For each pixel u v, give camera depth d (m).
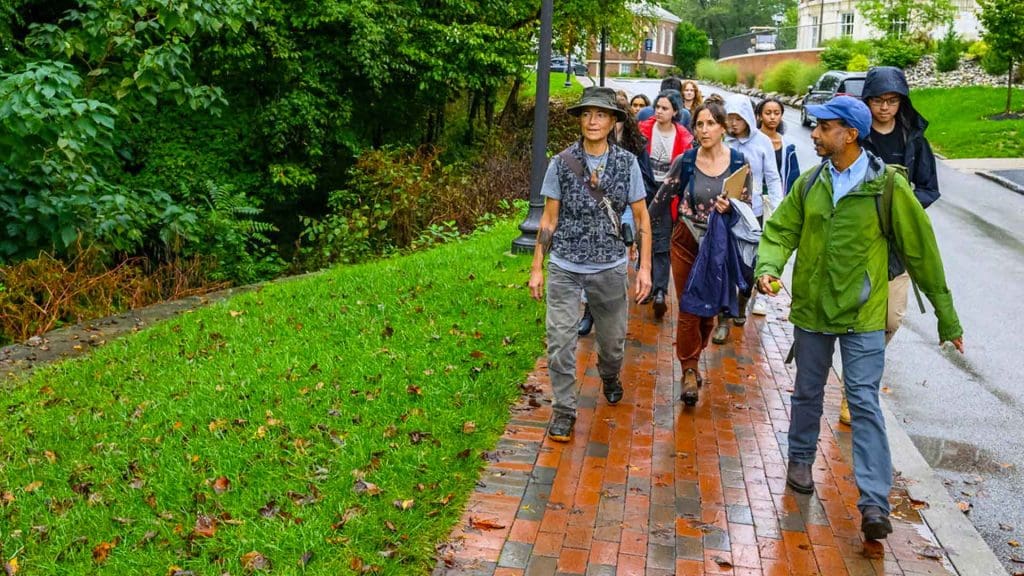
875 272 4.18
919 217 4.12
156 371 6.20
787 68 43.47
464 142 24.17
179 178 16.20
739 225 5.66
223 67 16.00
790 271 10.66
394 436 4.91
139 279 10.28
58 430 5.14
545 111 9.86
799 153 22.11
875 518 4.01
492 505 4.28
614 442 5.07
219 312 7.75
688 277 5.93
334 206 14.90
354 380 5.77
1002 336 8.14
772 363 6.70
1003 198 16.81
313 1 16.58
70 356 7.09
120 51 11.80
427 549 3.82
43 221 9.90
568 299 5.00
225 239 13.84
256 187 17.61
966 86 33.84
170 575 3.62
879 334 4.21
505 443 4.99
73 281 9.23
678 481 4.63
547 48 9.73
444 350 6.38
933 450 5.59
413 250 12.10
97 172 11.62
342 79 18.44
